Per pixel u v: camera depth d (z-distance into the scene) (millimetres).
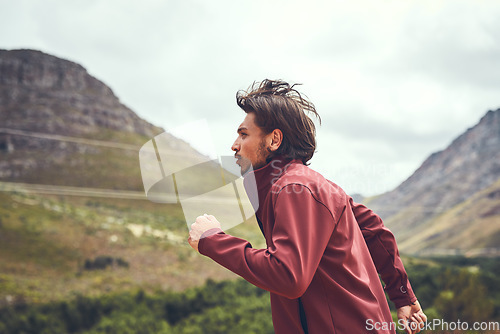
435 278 8648
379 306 986
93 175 57469
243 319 9594
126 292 13391
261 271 882
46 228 37000
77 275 29062
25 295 23422
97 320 12180
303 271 872
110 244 35688
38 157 61375
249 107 1096
